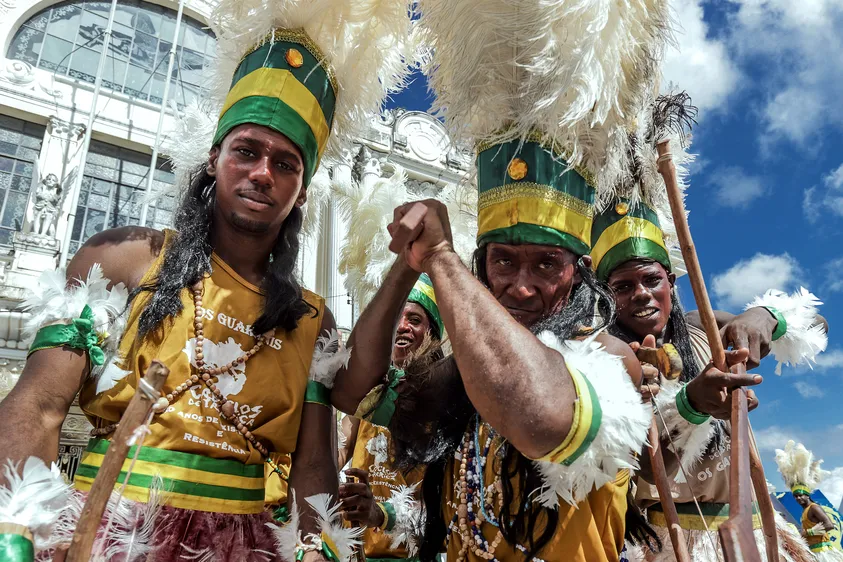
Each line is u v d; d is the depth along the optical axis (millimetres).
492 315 1171
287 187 1593
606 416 1141
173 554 1298
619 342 1491
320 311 1765
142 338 1419
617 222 2256
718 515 2248
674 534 1404
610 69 1495
